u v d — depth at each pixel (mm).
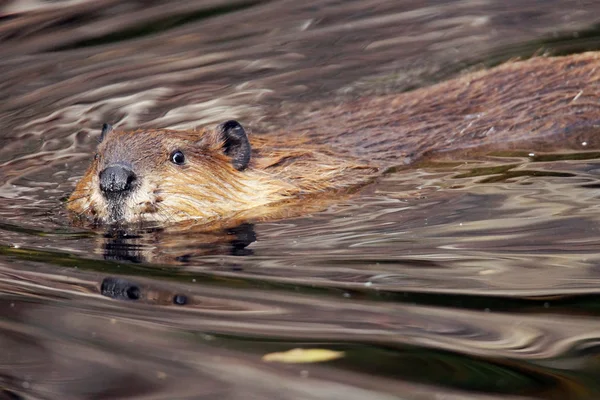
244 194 12922
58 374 7965
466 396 7449
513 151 14422
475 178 13367
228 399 7430
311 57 19391
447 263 10352
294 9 21828
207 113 17062
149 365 8078
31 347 8531
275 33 20594
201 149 12859
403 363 8055
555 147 14492
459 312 9047
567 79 15625
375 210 12391
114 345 8500
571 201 12172
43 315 9242
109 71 19016
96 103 17781
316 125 14984
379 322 8859
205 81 18547
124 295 9734
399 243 11102
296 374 7875
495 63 18484
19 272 10547
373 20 21219
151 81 18578
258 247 11227
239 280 10062
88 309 9375
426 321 8867
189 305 9383
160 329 8820
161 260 10898
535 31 20000
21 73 19062
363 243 11172
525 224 11453
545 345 8352
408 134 14617
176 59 19438
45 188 14109
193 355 8250
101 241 11719
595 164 13633
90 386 7711
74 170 14969
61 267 10711
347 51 19609
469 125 14781
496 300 9305
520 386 7648
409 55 19234
